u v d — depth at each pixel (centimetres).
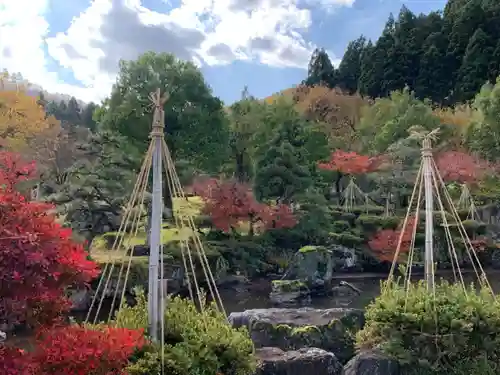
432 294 1194
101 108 3841
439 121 4666
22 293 602
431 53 7469
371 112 5578
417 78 7538
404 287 1316
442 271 3244
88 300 2133
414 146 4119
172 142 3409
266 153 3406
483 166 3953
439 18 8319
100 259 2327
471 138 4462
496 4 7450
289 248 3231
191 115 3416
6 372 589
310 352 1255
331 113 6300
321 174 4075
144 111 3369
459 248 3316
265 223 3108
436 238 3278
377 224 3506
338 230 3550
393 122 4750
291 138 3688
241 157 4503
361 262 3366
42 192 2934
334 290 2783
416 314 1155
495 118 4212
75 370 666
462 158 3900
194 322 985
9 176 736
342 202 4181
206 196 3066
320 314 1653
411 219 3259
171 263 2541
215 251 2827
